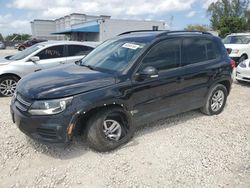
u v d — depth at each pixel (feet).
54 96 10.59
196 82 15.48
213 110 17.38
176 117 16.93
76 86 11.10
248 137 14.17
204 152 12.37
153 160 11.58
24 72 22.29
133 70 12.54
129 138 13.07
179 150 12.51
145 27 134.00
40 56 22.89
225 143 13.38
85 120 11.73
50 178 10.21
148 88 13.02
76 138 13.35
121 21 128.36
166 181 10.14
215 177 10.44
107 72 12.64
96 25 126.93
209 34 16.98
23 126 11.05
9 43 159.22
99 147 11.89
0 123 15.46
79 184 9.89
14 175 10.36
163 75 13.62
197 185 9.93
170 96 14.21
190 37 15.38
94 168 10.90
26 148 12.37
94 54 15.58
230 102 21.01
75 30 129.70
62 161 11.37
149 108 13.41
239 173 10.75
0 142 12.90
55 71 13.41
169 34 14.51
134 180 10.16
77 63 15.43
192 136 14.11
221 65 16.85
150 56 13.24
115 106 12.07
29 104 10.78
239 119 16.98
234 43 43.62
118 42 15.05
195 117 17.03
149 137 13.82
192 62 15.30
